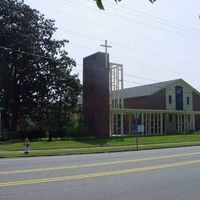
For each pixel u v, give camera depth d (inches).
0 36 2082.9
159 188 525.3
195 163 820.6
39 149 1384.1
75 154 1176.8
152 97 2620.6
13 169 702.5
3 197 450.0
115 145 1608.0
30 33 2138.3
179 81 2746.1
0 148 1411.2
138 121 2406.5
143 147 1477.6
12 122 2176.4
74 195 467.5
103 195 470.9
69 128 2100.1
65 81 2187.5
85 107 2186.3
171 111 2608.3
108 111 2097.7
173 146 1542.8
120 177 612.7
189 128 2760.8
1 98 2132.1
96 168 722.2
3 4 2110.0
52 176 609.6
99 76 2106.3
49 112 2145.7
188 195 482.0
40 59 2145.7
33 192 480.1
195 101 2834.6
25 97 2165.4
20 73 2124.8
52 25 2209.6
